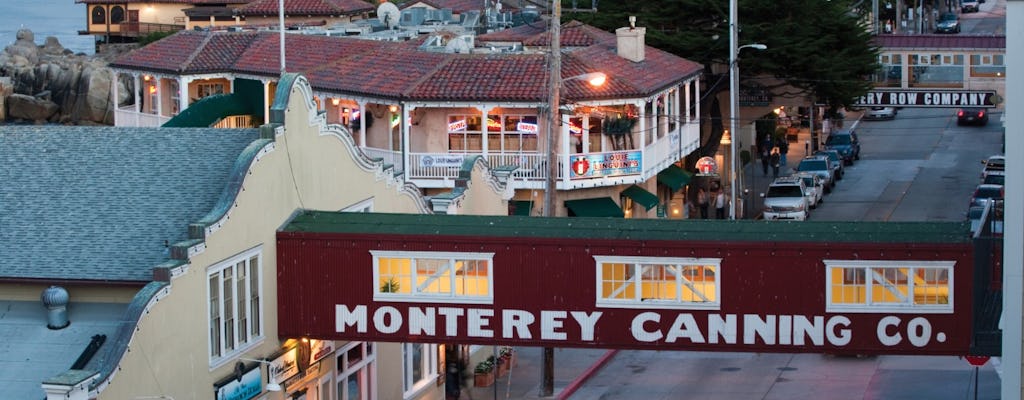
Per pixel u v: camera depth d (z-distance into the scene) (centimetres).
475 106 7425
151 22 16825
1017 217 3362
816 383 5716
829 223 4422
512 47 8738
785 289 4300
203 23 14412
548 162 5819
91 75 14000
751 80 9338
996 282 4188
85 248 4169
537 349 6400
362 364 5056
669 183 8344
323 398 4797
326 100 8112
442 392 5653
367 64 8081
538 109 7394
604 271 4381
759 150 10931
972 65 9788
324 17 12419
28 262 4112
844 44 9394
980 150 11506
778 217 8594
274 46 8794
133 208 4331
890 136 12450
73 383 3559
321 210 4788
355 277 4494
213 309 4200
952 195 9531
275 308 4525
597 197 7731
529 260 4412
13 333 4016
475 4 12900
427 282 4466
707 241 4316
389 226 4516
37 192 4403
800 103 9481
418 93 7425
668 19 9388
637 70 7994
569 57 7762
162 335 3925
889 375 5791
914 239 4269
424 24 10681
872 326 4281
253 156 4366
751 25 9050
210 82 8962
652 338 4372
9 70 14400
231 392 4247
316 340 4634
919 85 9919
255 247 4397
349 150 5000
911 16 17425
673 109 8462
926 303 4256
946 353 4259
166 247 4169
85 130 4656
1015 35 3334
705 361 6166
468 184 5831
